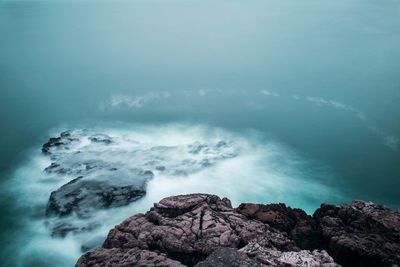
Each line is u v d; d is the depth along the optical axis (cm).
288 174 2227
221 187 2034
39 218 1714
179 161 2244
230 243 1080
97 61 4600
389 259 934
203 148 2491
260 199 1958
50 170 2022
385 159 2403
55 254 1476
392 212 1123
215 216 1227
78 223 1580
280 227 1227
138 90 3709
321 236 1138
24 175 2103
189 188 1984
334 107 3231
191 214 1241
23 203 1827
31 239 1575
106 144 2388
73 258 1452
